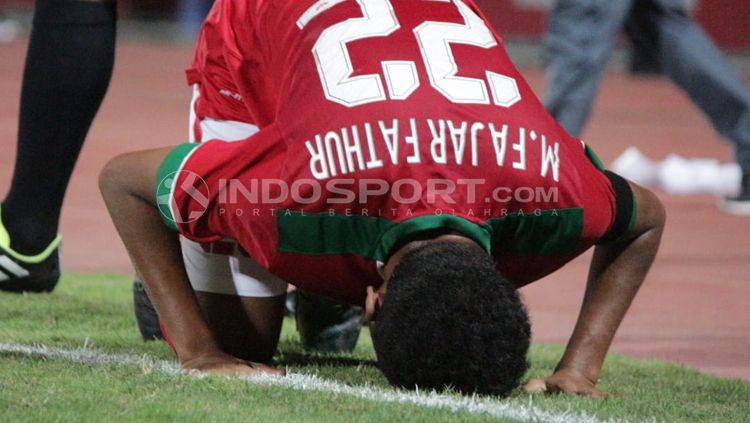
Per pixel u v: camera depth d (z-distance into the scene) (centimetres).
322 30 1195
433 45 1165
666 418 1141
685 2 2783
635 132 4706
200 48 1425
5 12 8106
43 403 1060
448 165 1089
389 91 1116
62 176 1636
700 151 4197
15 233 1672
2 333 1458
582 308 1257
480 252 1065
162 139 3888
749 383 1416
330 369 1325
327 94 1128
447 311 1030
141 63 6981
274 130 1131
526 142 1118
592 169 1166
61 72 1537
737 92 2817
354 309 1480
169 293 1213
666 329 1809
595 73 2611
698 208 3045
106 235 2366
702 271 2277
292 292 1662
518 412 1075
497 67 1175
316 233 1096
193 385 1139
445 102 1115
